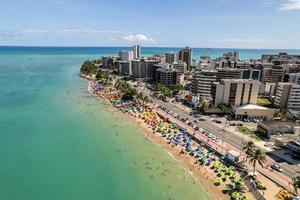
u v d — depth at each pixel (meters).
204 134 135.75
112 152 118.56
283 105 191.88
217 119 164.00
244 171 98.38
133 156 114.88
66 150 119.12
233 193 83.69
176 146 124.56
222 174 97.81
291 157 109.94
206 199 84.06
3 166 102.31
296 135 128.88
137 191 89.38
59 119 161.25
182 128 145.75
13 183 91.62
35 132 138.25
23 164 104.62
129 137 136.50
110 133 141.50
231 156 105.50
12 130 139.50
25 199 83.56
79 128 147.38
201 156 112.31
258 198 82.75
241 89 176.50
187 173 100.19
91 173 100.31
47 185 91.44
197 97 189.75
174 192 88.56
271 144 123.00
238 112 163.75
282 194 82.06
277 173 96.88
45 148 120.00
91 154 116.00
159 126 150.75
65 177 96.81
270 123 140.25
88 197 85.62
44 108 183.12
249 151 97.94
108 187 91.44
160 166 106.12
